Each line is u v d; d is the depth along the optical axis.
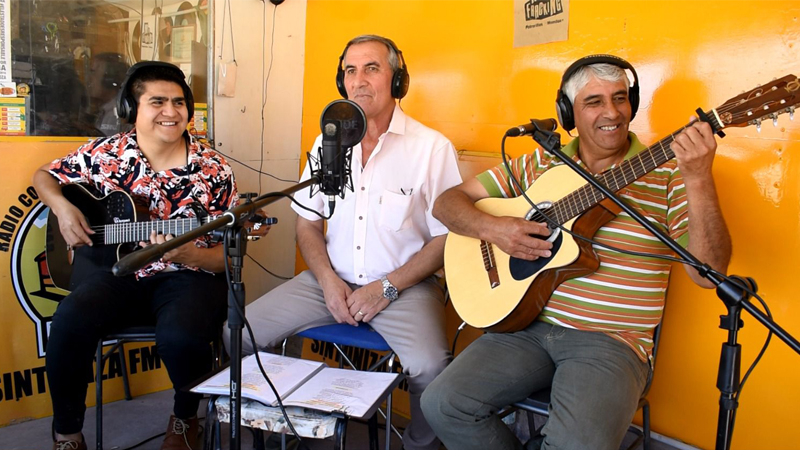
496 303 1.81
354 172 2.21
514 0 2.35
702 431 2.03
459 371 1.71
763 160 1.86
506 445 1.67
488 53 2.44
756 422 1.92
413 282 2.11
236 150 2.91
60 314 1.98
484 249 1.92
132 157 2.21
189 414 2.06
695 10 1.94
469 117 2.52
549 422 1.55
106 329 2.05
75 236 2.12
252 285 3.05
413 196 2.19
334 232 2.26
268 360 1.75
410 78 2.70
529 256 1.77
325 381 1.61
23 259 2.37
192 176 2.25
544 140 1.46
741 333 1.93
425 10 2.61
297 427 1.46
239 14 2.84
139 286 2.19
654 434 2.13
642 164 1.54
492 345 1.81
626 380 1.59
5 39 2.25
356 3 2.85
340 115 1.53
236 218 1.27
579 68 1.77
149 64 2.14
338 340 2.06
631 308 1.72
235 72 2.84
